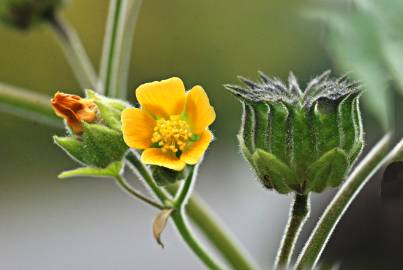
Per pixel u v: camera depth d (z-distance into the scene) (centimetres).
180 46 50
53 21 41
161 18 52
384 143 33
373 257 36
